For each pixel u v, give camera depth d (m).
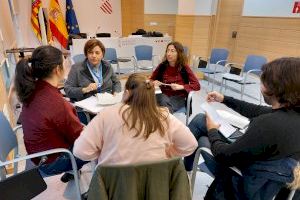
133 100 0.98
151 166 0.87
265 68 1.01
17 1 4.80
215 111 1.71
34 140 1.31
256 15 4.69
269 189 1.02
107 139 1.00
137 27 6.77
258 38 4.74
